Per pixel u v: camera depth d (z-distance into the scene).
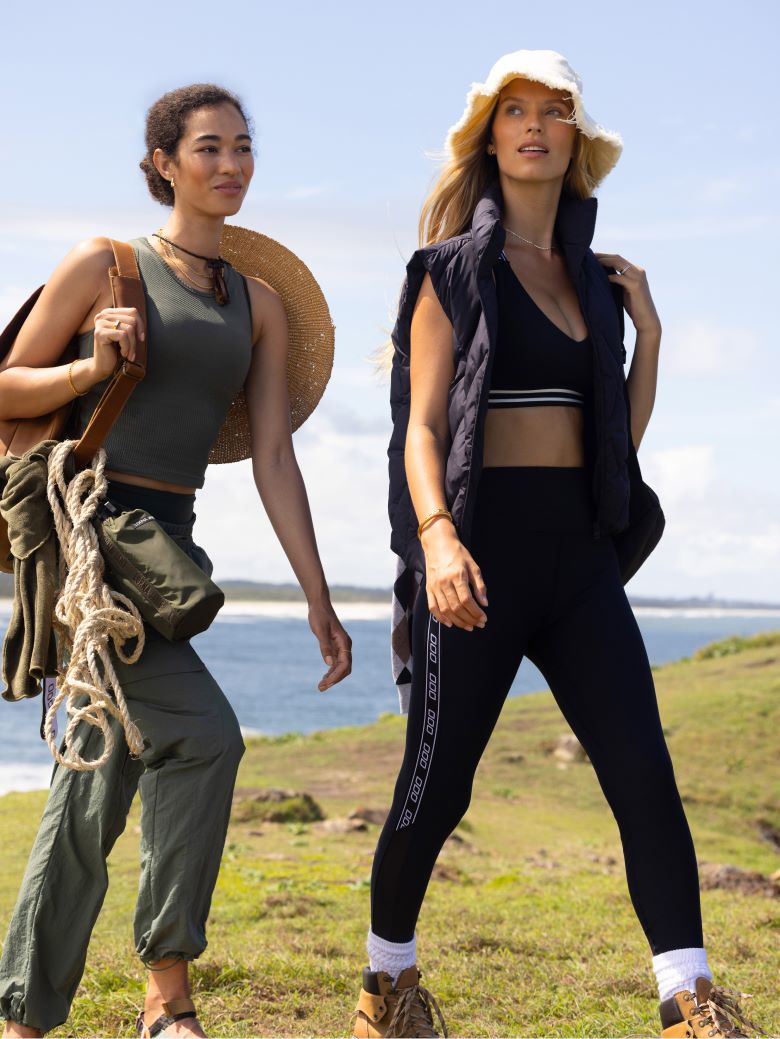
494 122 3.17
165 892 2.90
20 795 13.69
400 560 3.18
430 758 3.00
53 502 2.96
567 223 3.17
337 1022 3.83
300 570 3.35
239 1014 3.95
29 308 3.19
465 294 3.02
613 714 2.96
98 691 2.82
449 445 3.05
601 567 3.08
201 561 3.25
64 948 2.95
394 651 3.30
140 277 3.11
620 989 4.21
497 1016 3.94
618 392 3.06
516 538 3.00
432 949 5.07
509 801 16.67
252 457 3.40
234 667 130.00
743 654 30.61
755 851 15.36
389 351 3.34
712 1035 2.66
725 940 5.11
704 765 19.78
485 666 2.99
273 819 12.13
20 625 2.98
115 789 2.97
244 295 3.30
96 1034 3.64
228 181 3.16
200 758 2.92
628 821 2.90
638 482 3.30
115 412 2.98
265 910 6.29
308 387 3.63
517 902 6.94
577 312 3.16
